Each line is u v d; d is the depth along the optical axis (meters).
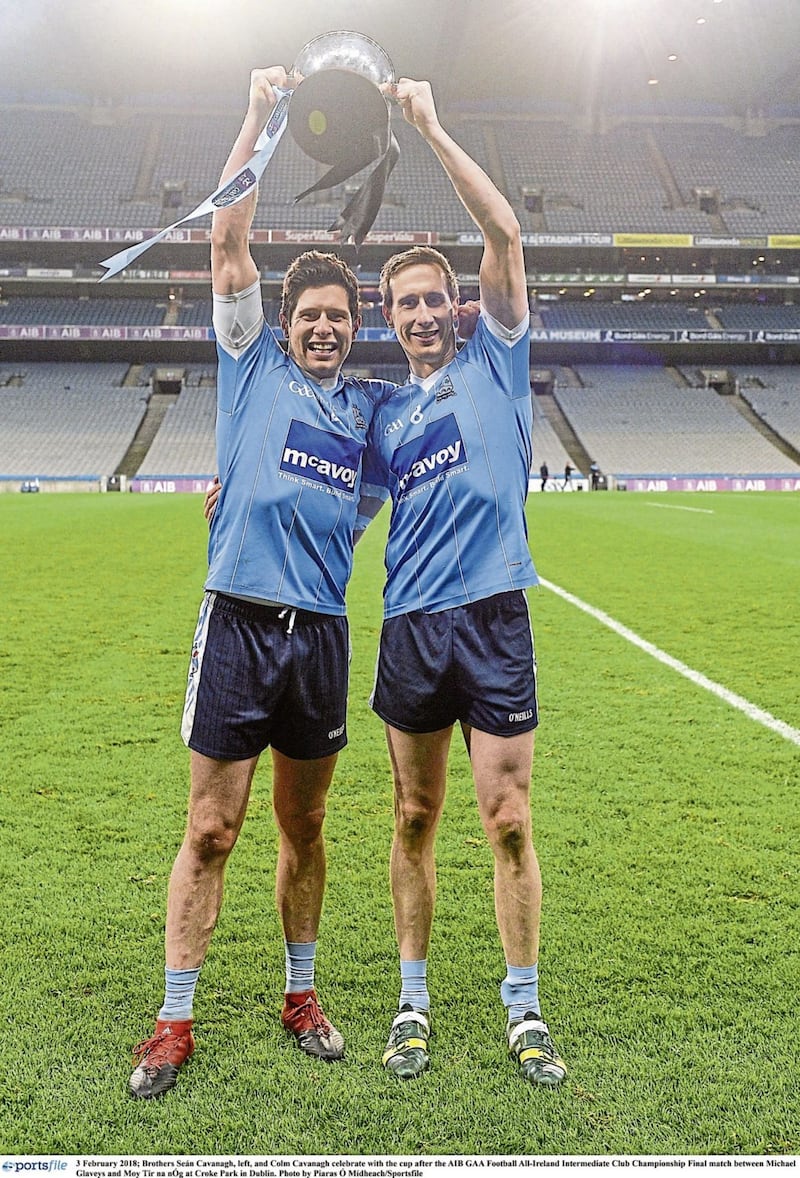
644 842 3.46
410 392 2.43
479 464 2.34
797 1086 2.10
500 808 2.27
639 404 37.59
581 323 37.91
